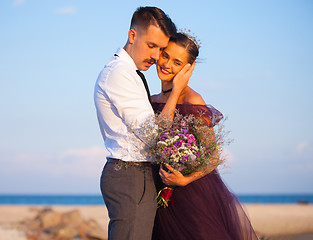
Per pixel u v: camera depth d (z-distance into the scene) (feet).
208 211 10.92
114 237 9.97
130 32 11.12
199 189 11.07
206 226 10.65
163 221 11.09
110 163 10.52
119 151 10.39
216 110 11.31
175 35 11.64
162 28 10.77
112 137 10.75
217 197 11.19
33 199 474.90
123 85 10.40
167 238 11.05
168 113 10.85
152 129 10.09
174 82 11.18
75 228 37.76
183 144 10.16
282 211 99.66
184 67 11.25
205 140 10.55
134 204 10.05
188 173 10.45
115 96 10.41
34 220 40.73
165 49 11.71
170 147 10.09
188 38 11.68
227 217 11.10
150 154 10.17
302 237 32.55
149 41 10.82
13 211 87.71
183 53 11.59
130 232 9.93
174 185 10.42
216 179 11.55
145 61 11.21
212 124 10.94
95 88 11.08
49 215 39.86
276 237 30.01
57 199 475.31
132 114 10.26
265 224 54.19
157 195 10.68
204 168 10.38
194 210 10.82
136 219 10.00
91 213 91.91
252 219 66.54
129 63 10.94
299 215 81.61
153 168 10.61
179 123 10.82
